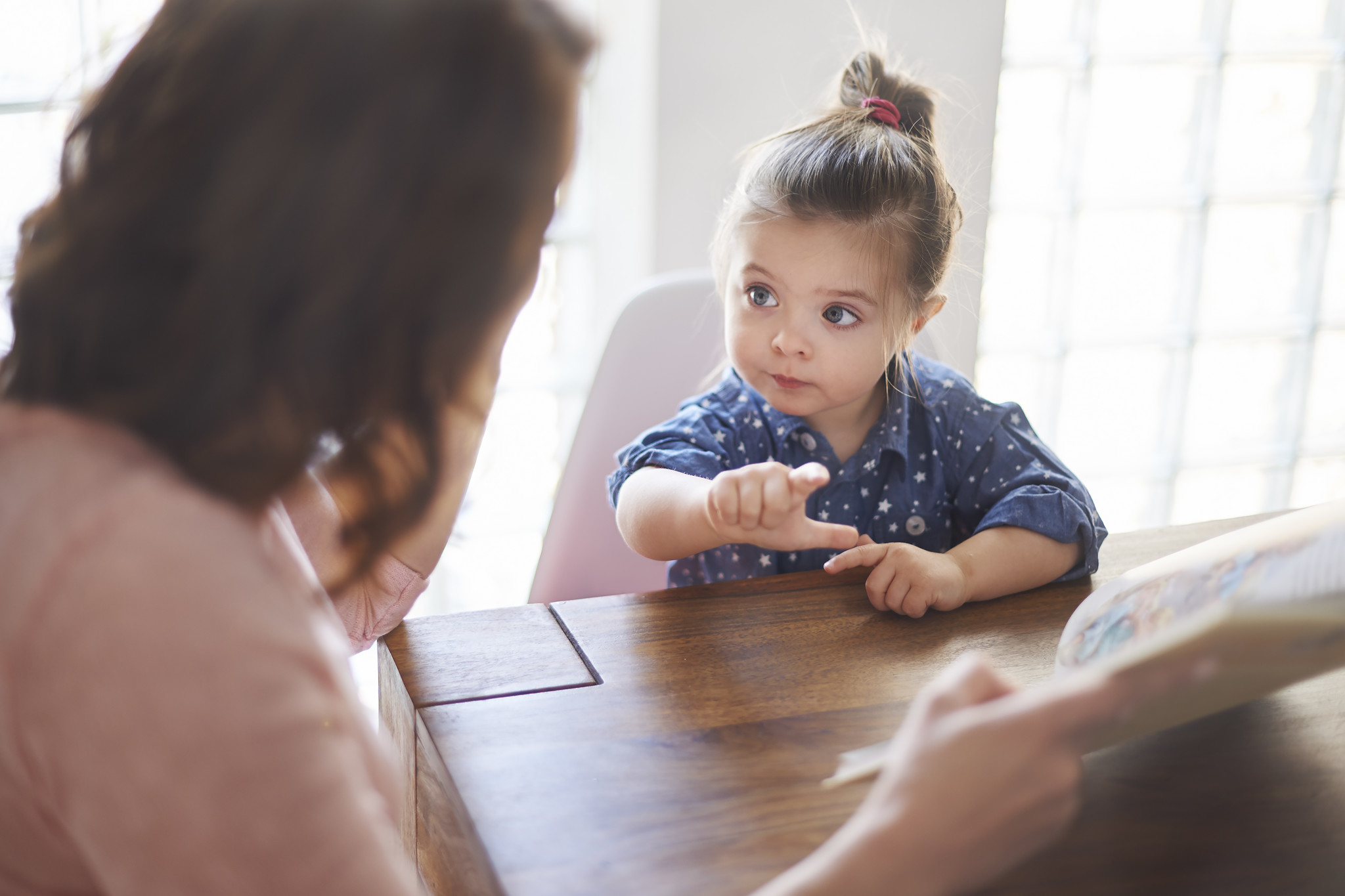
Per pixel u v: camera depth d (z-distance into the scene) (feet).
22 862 1.29
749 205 2.83
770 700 2.02
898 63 4.01
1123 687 1.23
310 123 1.12
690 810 1.71
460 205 1.18
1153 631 1.78
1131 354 6.58
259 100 1.13
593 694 2.03
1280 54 6.14
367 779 1.38
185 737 1.13
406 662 2.13
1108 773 1.85
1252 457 6.99
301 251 1.14
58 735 1.14
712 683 2.07
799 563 3.28
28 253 1.27
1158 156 6.20
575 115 1.31
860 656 2.19
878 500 3.22
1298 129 6.37
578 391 5.72
